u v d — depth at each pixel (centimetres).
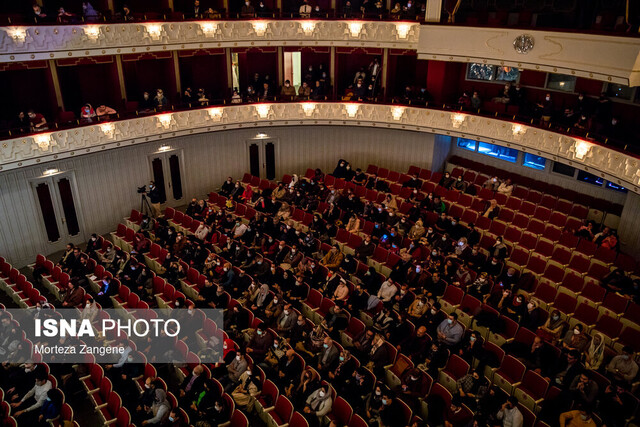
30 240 1858
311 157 2453
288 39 2080
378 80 2231
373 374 1200
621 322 1333
